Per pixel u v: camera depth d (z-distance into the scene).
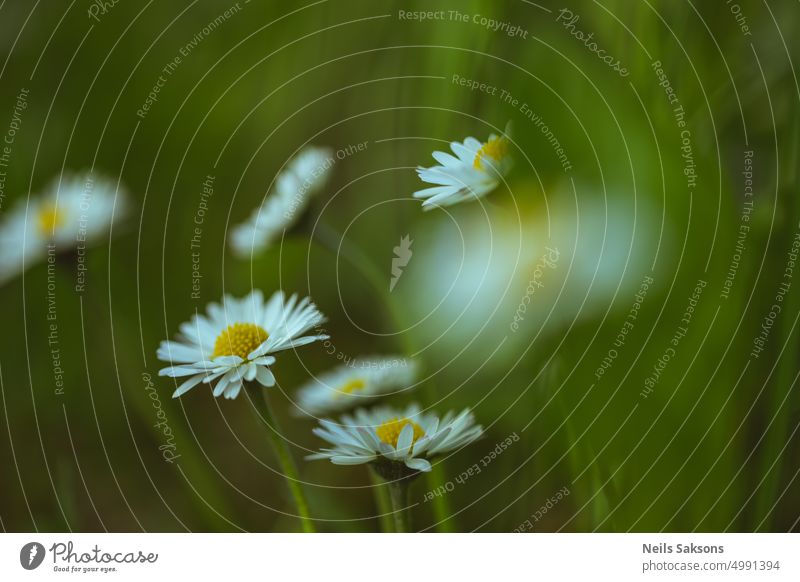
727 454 0.36
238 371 0.35
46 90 0.46
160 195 0.46
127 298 0.43
